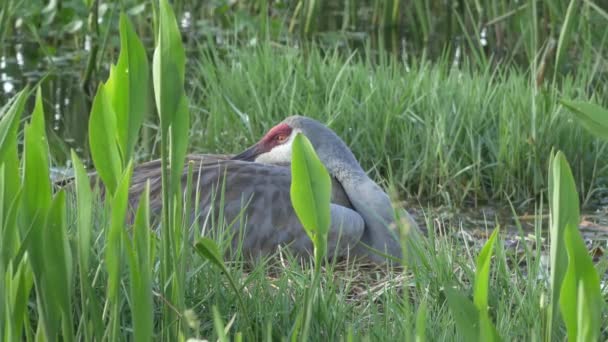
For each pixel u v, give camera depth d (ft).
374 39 68.44
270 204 34.01
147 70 17.95
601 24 61.57
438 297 27.12
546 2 58.29
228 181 34.32
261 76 49.32
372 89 46.16
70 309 18.11
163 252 19.70
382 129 44.52
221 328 16.67
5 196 18.07
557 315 18.40
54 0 64.95
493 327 17.10
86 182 17.89
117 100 17.98
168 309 20.31
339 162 36.09
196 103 51.85
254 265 31.42
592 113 18.33
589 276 16.52
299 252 33.99
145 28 67.82
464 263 28.58
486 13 70.44
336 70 49.06
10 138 17.52
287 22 71.67
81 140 48.34
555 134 43.60
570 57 59.98
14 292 18.30
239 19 65.57
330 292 26.03
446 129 44.11
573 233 16.31
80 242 18.30
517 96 45.19
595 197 42.83
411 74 48.55
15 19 66.95
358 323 24.95
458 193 42.24
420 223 39.52
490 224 39.50
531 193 43.04
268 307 24.86
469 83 47.24
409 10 69.21
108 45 64.23
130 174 17.40
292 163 17.52
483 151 44.78
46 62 61.82
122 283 22.98
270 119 45.19
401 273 30.66
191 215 33.55
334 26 72.49
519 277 28.71
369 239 34.78
